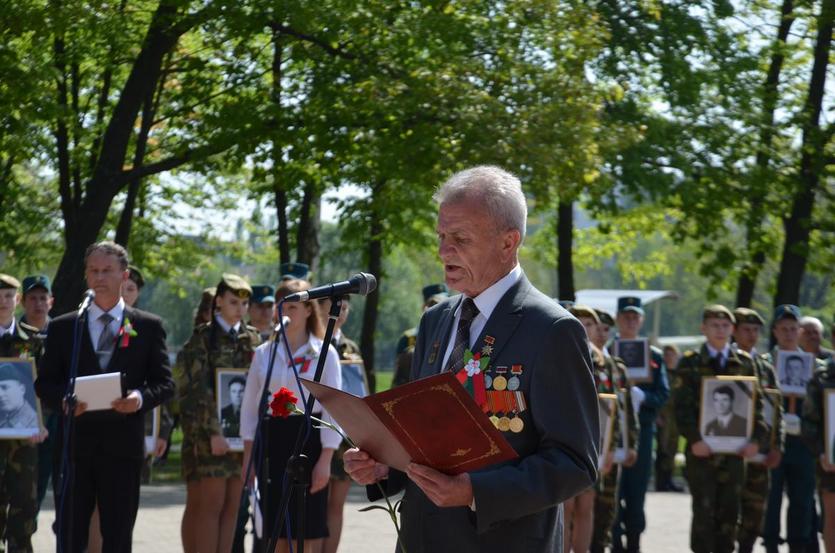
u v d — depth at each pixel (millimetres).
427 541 4352
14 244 25266
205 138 17516
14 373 8961
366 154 16641
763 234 22453
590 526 10039
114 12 15570
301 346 8172
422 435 3955
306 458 5430
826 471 10461
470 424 3844
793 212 22562
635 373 12992
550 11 17062
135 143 22078
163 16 16312
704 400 10688
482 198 4363
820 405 10508
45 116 15391
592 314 10406
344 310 9953
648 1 20531
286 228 21547
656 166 21297
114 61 18000
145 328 8320
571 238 22812
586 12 17547
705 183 21578
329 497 9539
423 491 4230
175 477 18062
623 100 21062
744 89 21703
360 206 21344
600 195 19922
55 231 25938
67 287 16984
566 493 4109
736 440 10664
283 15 16016
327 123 16922
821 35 22203
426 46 16906
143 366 8266
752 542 11188
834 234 23578
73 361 7617
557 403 4176
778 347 12977
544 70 16891
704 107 22016
